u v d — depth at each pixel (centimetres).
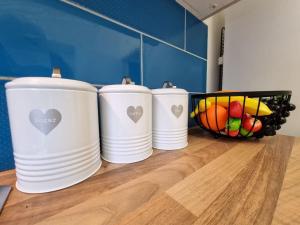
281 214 16
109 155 30
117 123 28
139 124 30
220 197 19
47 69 28
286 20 54
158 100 36
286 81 55
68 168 22
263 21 58
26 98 19
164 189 21
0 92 25
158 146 37
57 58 29
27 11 26
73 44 31
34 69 27
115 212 17
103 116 29
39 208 18
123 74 40
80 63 32
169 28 51
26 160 20
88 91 24
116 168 27
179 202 18
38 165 20
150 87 46
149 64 46
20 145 20
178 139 37
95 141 26
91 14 33
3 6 24
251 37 61
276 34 56
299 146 39
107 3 36
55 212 17
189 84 61
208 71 71
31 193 20
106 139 30
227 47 68
